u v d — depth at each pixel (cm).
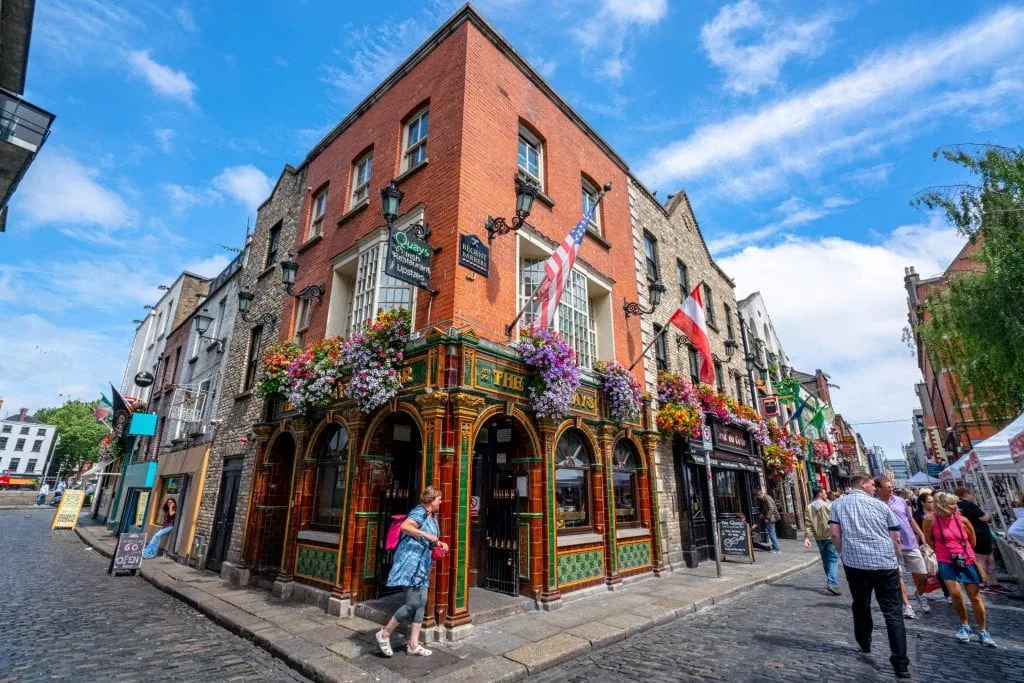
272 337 1200
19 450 7269
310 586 800
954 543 579
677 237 1585
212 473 1273
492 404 718
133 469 1873
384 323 743
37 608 763
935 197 1007
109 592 923
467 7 899
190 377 1659
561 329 932
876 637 591
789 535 1805
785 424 2031
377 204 970
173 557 1309
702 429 1051
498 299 807
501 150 897
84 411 6988
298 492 889
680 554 1133
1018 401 1140
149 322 2697
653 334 1263
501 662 509
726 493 1448
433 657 528
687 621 692
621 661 530
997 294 959
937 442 2997
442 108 884
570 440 895
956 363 1223
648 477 1052
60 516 2188
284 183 1445
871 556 487
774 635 604
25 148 743
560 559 777
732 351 1777
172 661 541
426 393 664
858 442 5462
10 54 830
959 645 548
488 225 812
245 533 990
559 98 1091
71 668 505
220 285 1677
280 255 1332
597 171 1191
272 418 1047
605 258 1118
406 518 562
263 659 556
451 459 649
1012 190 946
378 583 755
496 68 934
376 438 782
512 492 801
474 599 722
